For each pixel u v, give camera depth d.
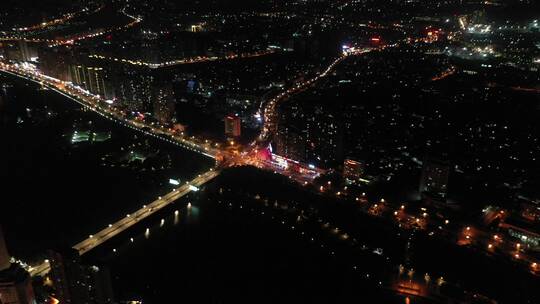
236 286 186.75
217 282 189.00
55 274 166.50
